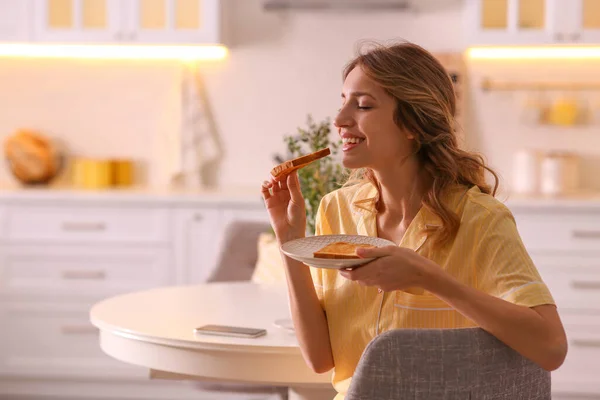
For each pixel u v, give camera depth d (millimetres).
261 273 2705
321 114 4508
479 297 1163
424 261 1156
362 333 1447
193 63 4531
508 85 4422
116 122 4594
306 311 1510
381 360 1124
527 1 4062
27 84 4602
